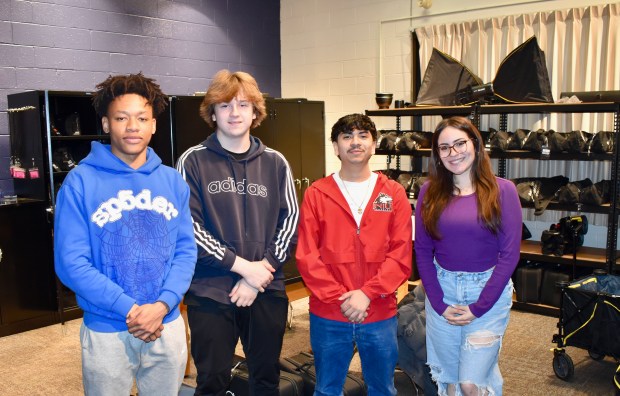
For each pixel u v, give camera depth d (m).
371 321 2.24
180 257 1.93
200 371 2.09
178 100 4.81
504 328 2.18
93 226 1.77
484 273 2.16
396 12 5.78
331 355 2.28
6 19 4.59
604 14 4.52
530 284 4.41
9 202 4.25
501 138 4.50
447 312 2.18
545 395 3.00
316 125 5.50
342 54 6.28
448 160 2.13
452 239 2.16
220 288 2.09
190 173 2.14
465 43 5.23
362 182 2.34
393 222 2.31
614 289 3.38
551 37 4.78
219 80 2.14
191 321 2.10
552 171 4.84
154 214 1.86
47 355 3.74
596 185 4.17
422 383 2.83
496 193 2.11
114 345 1.78
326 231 2.29
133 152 1.84
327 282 2.22
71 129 4.59
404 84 5.80
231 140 2.19
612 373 3.27
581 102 4.18
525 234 4.76
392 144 5.02
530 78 4.52
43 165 4.30
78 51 5.05
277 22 6.81
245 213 2.16
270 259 2.15
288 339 3.86
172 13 5.76
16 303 4.22
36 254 4.32
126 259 1.80
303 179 5.40
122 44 5.38
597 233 4.71
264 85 6.73
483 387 2.15
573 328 3.11
